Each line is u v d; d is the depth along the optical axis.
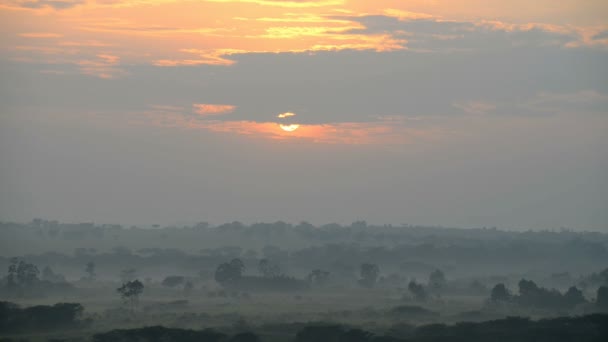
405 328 145.25
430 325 143.12
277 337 137.38
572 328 140.25
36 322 148.50
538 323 144.88
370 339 133.50
